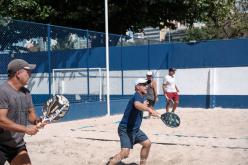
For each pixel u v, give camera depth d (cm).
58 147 1030
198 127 1382
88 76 1898
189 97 2166
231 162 854
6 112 496
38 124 488
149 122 1514
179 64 2186
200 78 2139
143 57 2216
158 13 2741
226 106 2077
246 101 2031
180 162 862
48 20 2625
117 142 1080
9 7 2459
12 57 1606
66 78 1841
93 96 1942
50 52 1697
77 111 1706
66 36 1791
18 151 525
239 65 2042
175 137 1160
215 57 2098
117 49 2138
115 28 2719
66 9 2620
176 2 2614
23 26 1620
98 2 2541
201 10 2725
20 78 511
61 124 1519
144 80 738
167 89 1706
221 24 3431
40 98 1773
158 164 852
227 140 1102
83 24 2702
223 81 2086
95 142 1087
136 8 2622
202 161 865
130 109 737
